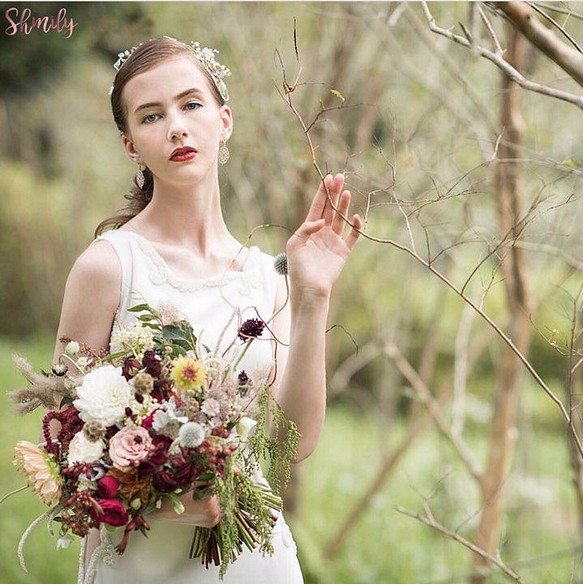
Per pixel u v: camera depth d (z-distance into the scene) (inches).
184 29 233.5
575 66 93.3
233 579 93.1
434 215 181.8
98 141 467.2
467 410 281.3
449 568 210.4
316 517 265.9
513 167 147.0
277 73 218.7
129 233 95.5
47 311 551.8
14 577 205.5
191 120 94.9
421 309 392.8
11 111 486.9
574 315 105.5
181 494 82.0
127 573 91.9
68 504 80.2
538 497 207.8
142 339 84.7
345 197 94.6
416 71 184.2
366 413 398.9
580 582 153.0
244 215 250.8
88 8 292.8
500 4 92.5
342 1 197.9
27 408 84.5
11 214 544.4
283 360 101.0
